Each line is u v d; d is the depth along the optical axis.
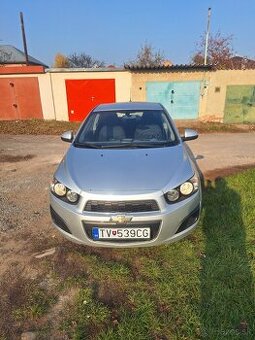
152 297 2.19
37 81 12.55
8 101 12.84
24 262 2.67
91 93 12.66
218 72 12.04
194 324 1.93
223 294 2.15
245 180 4.47
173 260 2.57
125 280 2.36
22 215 3.62
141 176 2.49
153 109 3.86
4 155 7.12
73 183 2.49
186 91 12.38
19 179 5.13
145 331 1.90
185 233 2.51
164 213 2.32
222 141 8.94
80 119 13.12
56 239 3.03
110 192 2.34
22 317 2.05
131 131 3.42
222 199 3.76
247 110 12.52
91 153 2.98
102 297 2.22
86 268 2.55
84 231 2.39
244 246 2.73
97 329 1.94
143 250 2.73
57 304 2.16
